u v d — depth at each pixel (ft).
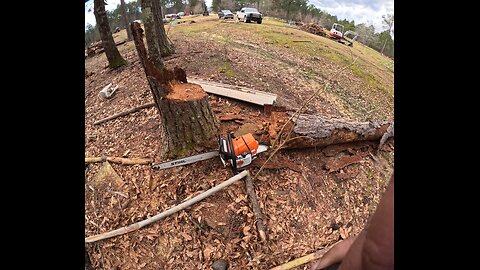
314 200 15.84
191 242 13.60
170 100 14.24
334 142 17.57
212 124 15.74
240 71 24.04
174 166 15.21
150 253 13.41
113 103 22.06
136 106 20.42
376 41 52.54
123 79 25.57
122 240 13.57
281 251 13.85
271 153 15.99
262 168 15.34
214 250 13.52
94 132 19.27
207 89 19.34
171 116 14.61
